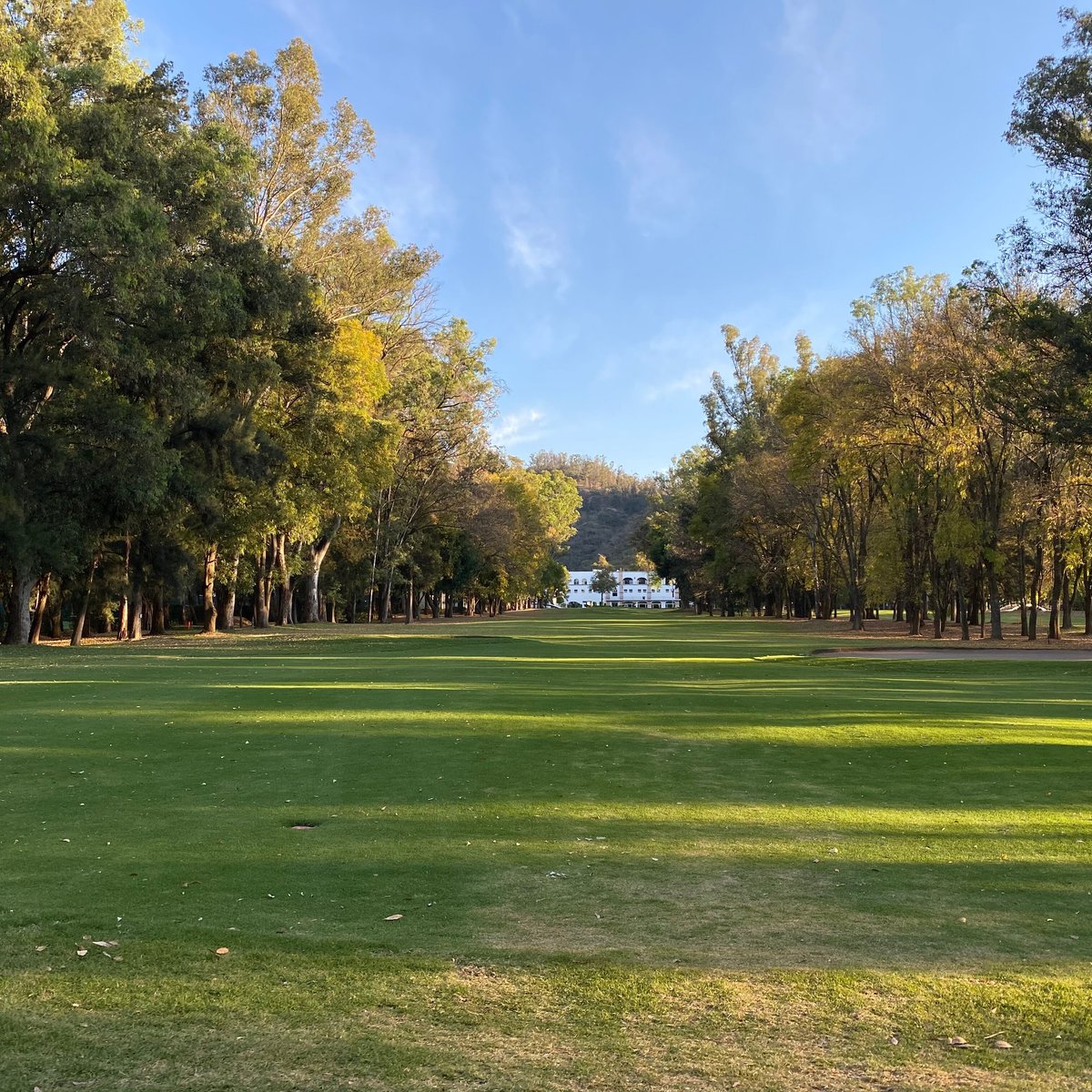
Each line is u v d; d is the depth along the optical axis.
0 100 25.47
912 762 11.93
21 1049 4.22
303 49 45.88
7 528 30.56
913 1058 4.23
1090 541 45.19
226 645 39.50
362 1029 4.46
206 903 6.32
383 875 7.01
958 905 6.46
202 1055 4.19
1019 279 36.09
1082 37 30.02
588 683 21.50
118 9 35.47
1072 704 18.11
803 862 7.52
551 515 143.50
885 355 46.69
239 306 33.03
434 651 36.03
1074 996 4.93
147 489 31.62
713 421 85.38
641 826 8.62
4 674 23.27
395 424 52.84
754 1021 4.61
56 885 6.68
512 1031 4.47
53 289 28.38
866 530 63.38
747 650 37.88
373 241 51.69
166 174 30.02
